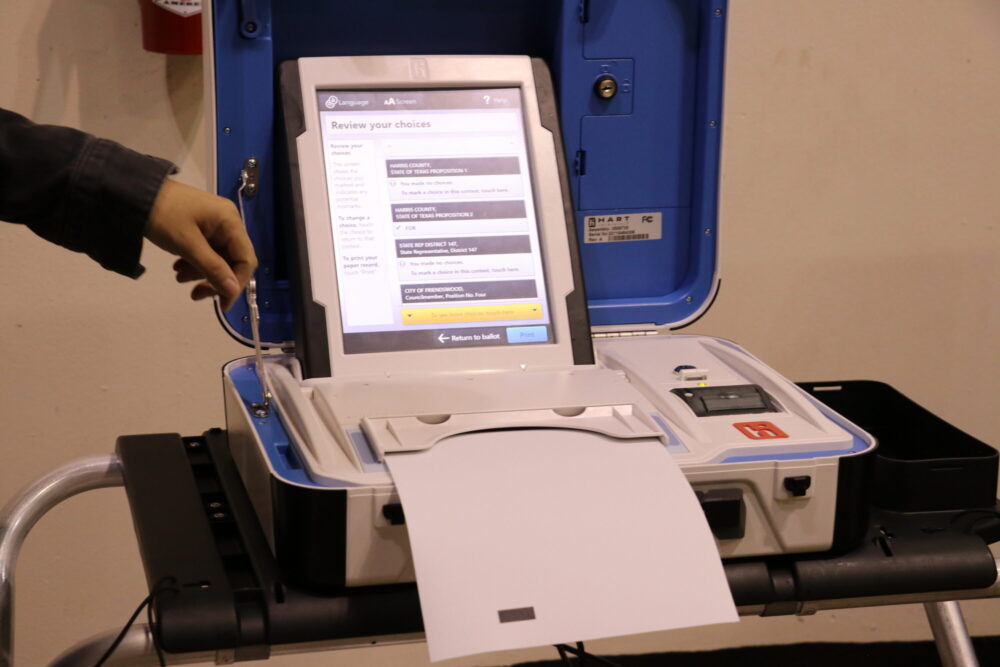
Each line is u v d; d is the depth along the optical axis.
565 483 0.78
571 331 1.00
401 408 0.86
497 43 1.13
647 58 1.11
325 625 0.76
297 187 0.97
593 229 1.13
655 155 1.13
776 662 1.96
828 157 1.76
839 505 0.84
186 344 1.63
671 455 0.82
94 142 0.77
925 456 1.05
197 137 1.55
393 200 1.00
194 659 0.77
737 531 0.83
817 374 1.86
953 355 1.88
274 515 0.78
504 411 0.87
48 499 0.94
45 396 1.59
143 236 0.77
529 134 1.04
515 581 0.71
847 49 1.71
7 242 1.51
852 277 1.82
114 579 1.70
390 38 1.09
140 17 1.48
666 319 1.16
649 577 0.72
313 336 0.94
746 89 1.70
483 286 1.00
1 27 1.45
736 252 1.78
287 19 1.05
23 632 1.67
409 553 0.77
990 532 0.92
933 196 1.80
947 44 1.74
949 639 0.97
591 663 1.80
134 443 1.02
